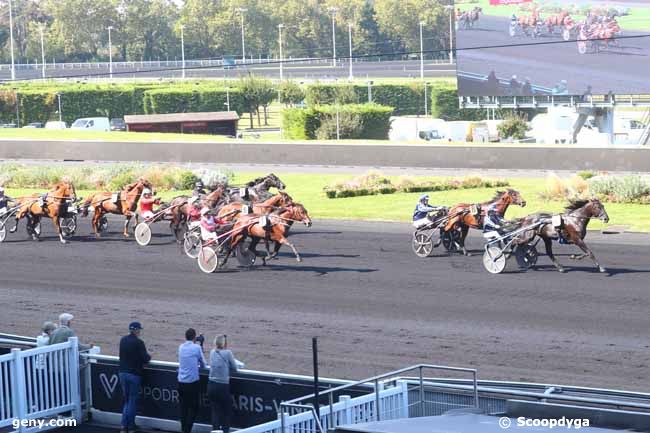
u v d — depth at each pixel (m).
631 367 19.08
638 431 11.23
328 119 77.31
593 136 64.31
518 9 63.00
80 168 52.56
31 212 36.94
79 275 30.50
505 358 19.98
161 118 87.31
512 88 64.12
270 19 194.38
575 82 61.94
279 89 108.38
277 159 56.62
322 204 43.12
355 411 14.55
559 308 24.12
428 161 52.66
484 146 51.06
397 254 32.22
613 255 30.77
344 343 21.61
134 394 16.81
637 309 23.75
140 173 49.66
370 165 54.22
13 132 73.19
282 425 13.38
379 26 194.88
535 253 29.08
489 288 26.64
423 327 22.75
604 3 60.19
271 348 21.38
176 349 21.58
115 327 23.83
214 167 55.81
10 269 31.91
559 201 41.03
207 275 29.72
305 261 31.44
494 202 29.95
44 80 134.25
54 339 18.00
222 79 132.75
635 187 40.38
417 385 15.51
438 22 192.12
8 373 17.06
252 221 29.91
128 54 199.88
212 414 16.12
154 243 35.91
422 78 122.62
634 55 59.75
